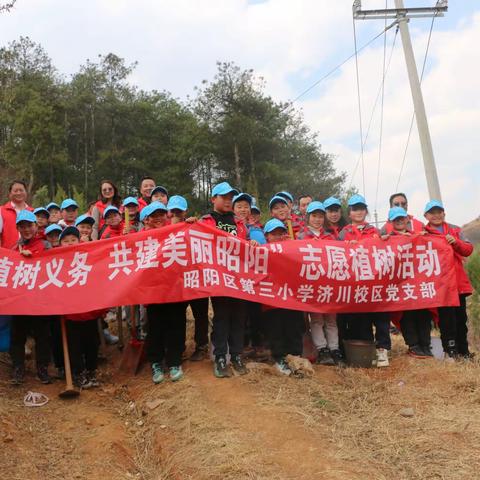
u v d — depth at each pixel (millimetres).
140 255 5871
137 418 5355
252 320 6695
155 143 37594
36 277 5777
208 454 4383
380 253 6453
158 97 40219
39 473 4379
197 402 5180
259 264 6035
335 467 4133
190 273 5777
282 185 34188
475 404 5387
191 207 35875
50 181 32219
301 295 6129
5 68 33281
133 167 35844
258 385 5496
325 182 38062
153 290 5719
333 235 6941
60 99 35844
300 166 38219
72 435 4977
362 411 5234
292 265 6129
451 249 6660
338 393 5582
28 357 6812
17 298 5664
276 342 6008
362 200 6812
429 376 6023
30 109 30109
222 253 5949
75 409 5469
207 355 6309
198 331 6273
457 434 4738
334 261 6277
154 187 8023
